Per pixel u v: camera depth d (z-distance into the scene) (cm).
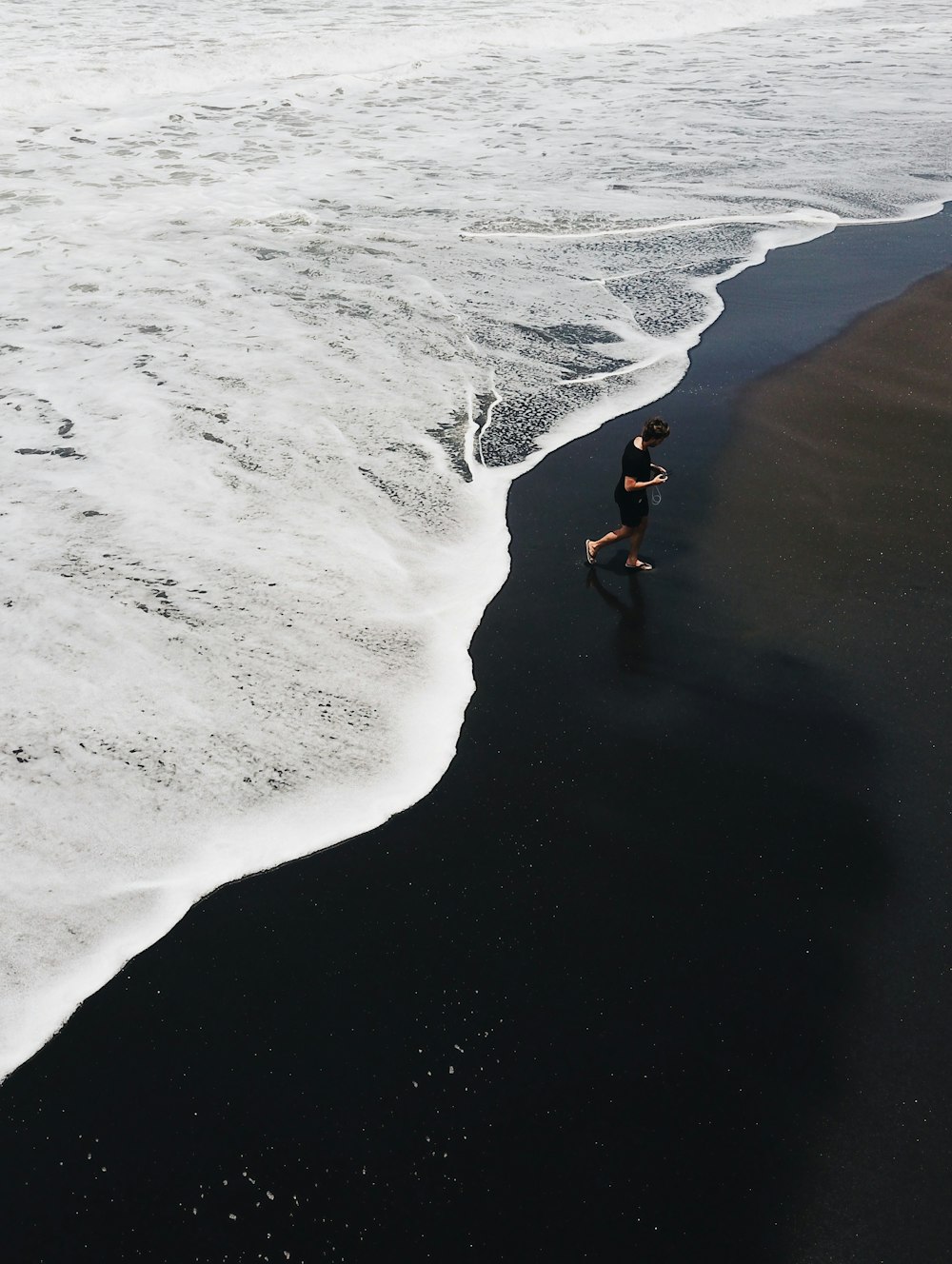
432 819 598
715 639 741
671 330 1241
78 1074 464
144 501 885
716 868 568
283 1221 412
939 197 1744
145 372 1104
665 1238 407
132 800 601
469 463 962
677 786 621
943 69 2797
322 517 875
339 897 550
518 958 518
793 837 588
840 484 927
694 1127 445
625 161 1936
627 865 570
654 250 1495
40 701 667
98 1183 425
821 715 673
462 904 547
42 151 1905
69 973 507
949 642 734
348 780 623
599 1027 486
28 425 991
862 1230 409
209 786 613
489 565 821
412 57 2853
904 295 1343
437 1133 443
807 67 2872
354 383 1102
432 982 507
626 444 993
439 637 743
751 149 2020
